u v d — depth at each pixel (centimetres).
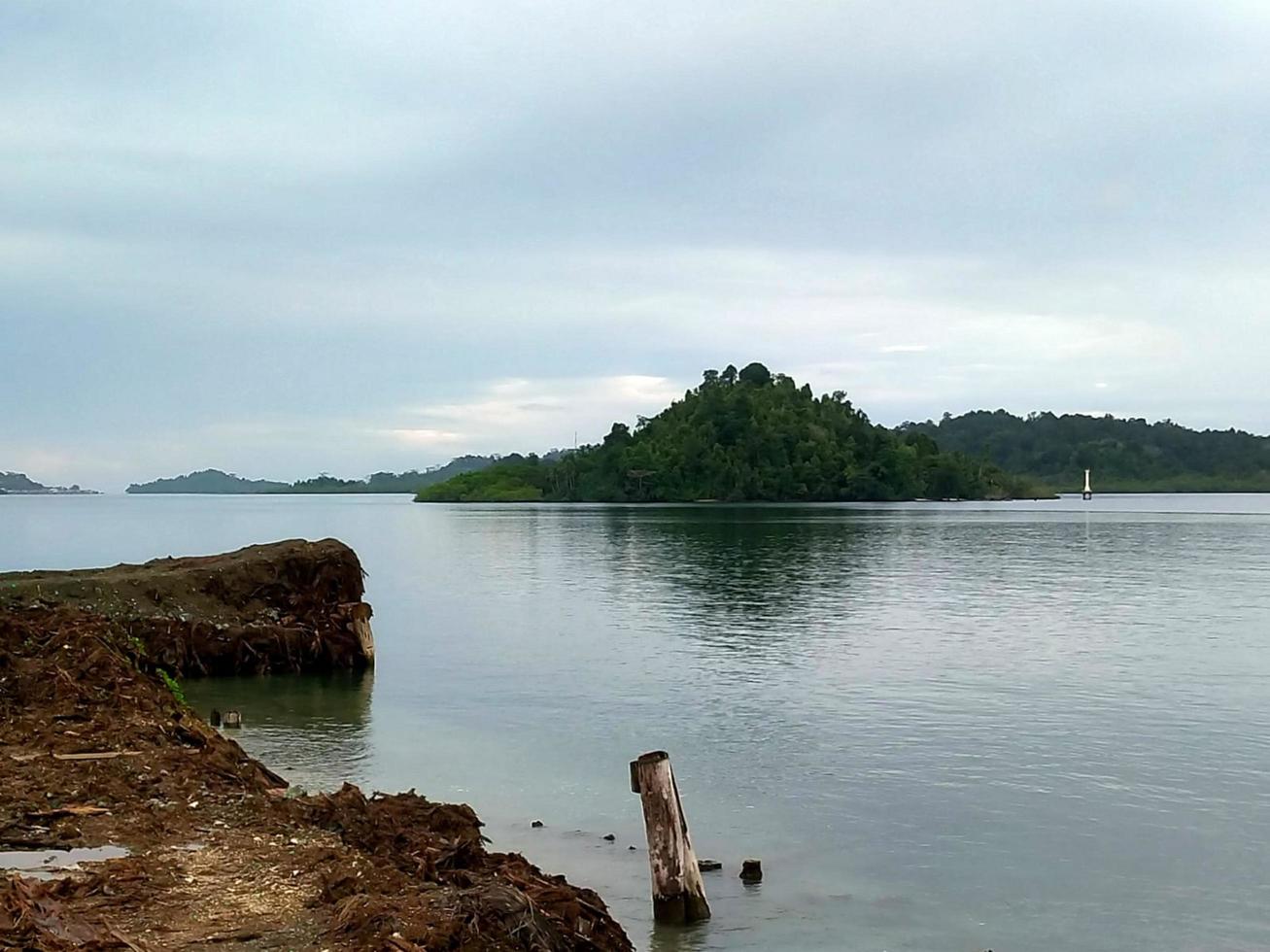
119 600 2558
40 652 1741
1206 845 1440
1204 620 3675
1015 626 3519
